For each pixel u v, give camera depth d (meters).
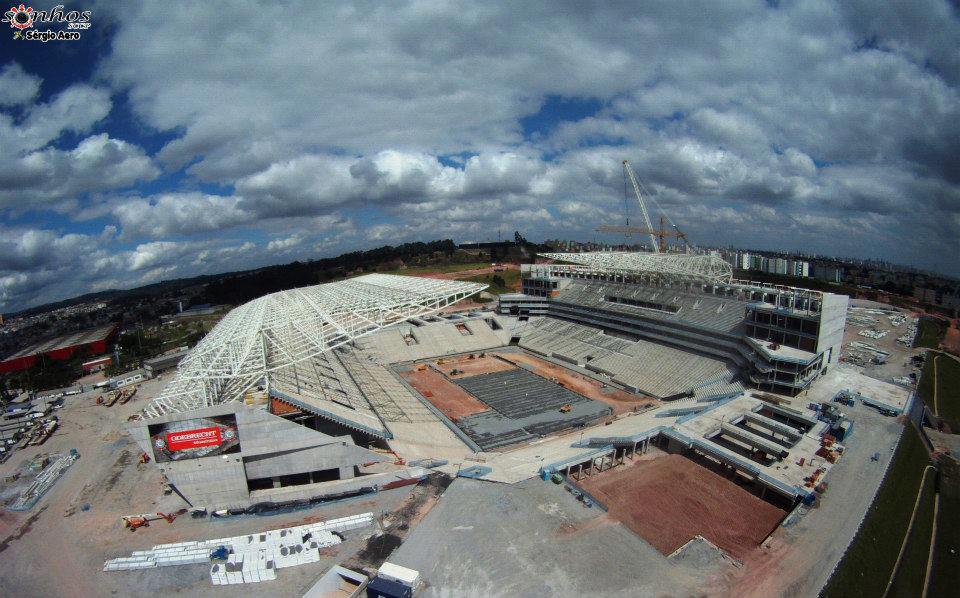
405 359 134.25
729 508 59.28
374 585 44.06
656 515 57.72
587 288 149.38
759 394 89.94
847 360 117.81
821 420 77.44
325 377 91.06
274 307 101.06
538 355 137.38
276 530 54.16
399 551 50.34
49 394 123.56
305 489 62.59
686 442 70.81
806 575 46.88
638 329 125.94
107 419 100.62
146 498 64.94
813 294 92.56
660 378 105.06
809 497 57.41
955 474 72.81
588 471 67.88
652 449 75.31
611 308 134.25
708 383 97.94
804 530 53.53
